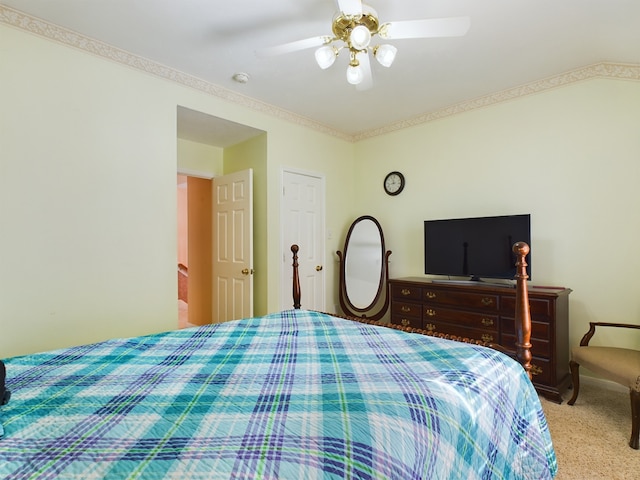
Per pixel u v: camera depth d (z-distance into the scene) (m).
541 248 2.98
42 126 2.18
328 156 4.19
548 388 2.46
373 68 2.75
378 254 4.02
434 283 3.12
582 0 1.93
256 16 2.13
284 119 3.68
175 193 2.82
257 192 3.63
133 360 1.29
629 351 2.24
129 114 2.57
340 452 0.71
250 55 2.57
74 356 1.34
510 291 2.66
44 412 0.88
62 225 2.26
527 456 1.14
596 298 2.71
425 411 0.88
